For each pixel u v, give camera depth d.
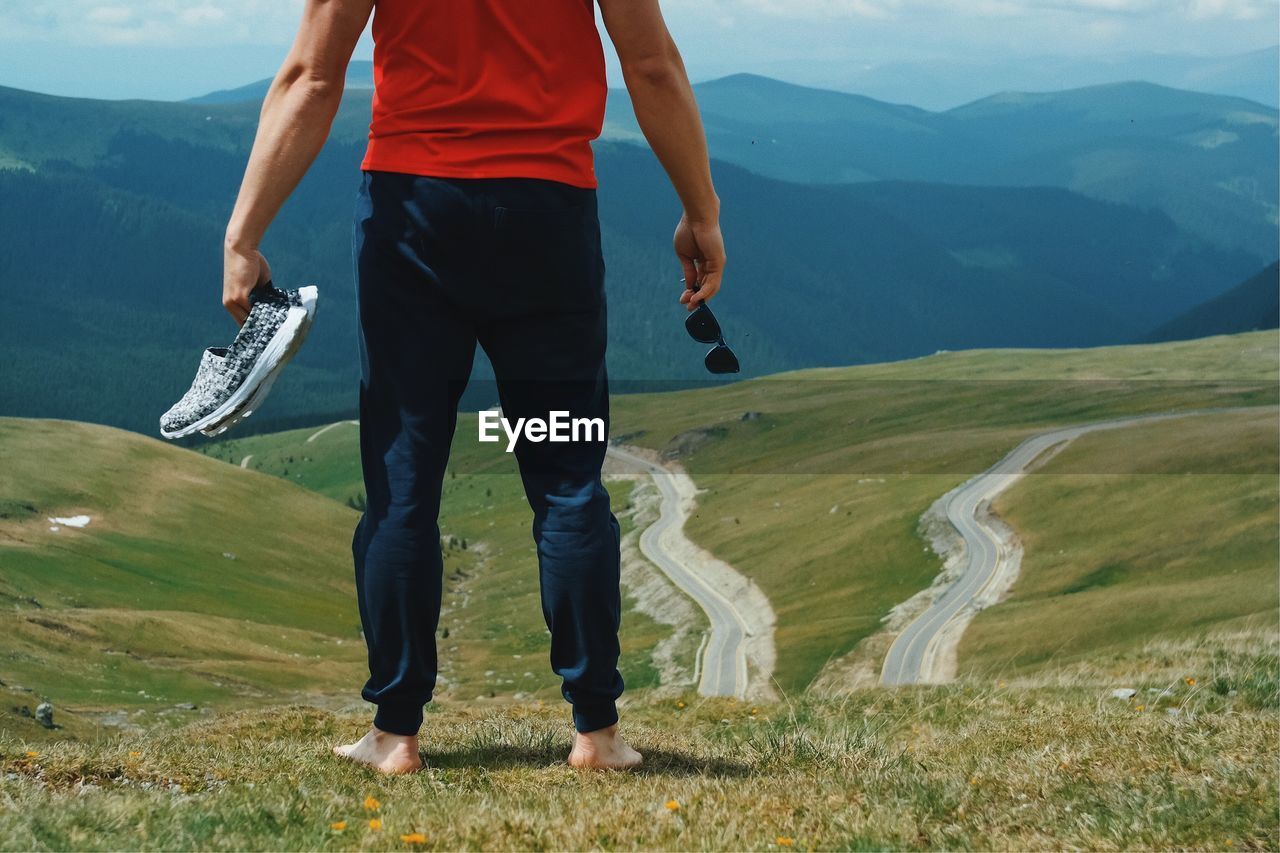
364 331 3.57
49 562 129.75
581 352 3.60
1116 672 11.40
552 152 3.42
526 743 5.19
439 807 3.40
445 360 3.53
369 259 3.51
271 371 3.17
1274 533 113.06
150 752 4.36
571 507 3.71
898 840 3.20
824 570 137.25
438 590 3.80
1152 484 136.50
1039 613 104.19
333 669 109.94
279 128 3.35
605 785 3.78
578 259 3.52
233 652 106.44
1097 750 4.32
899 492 162.75
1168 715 5.48
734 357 3.86
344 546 176.38
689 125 3.53
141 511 160.88
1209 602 92.94
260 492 184.88
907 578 128.88
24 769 3.79
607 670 3.97
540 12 3.36
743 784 3.85
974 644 101.50
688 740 5.89
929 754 5.17
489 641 135.62
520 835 3.09
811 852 3.06
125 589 129.62
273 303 3.26
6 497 150.25
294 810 3.32
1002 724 5.96
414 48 3.39
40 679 82.88
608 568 3.78
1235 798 3.38
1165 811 3.31
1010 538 132.75
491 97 3.37
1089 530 129.75
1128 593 104.19
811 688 10.63
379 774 4.01
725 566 151.38
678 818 3.28
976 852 3.10
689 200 3.67
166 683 91.94
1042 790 3.75
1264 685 7.12
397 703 4.05
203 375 3.21
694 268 3.84
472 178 3.38
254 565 154.50
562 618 3.84
